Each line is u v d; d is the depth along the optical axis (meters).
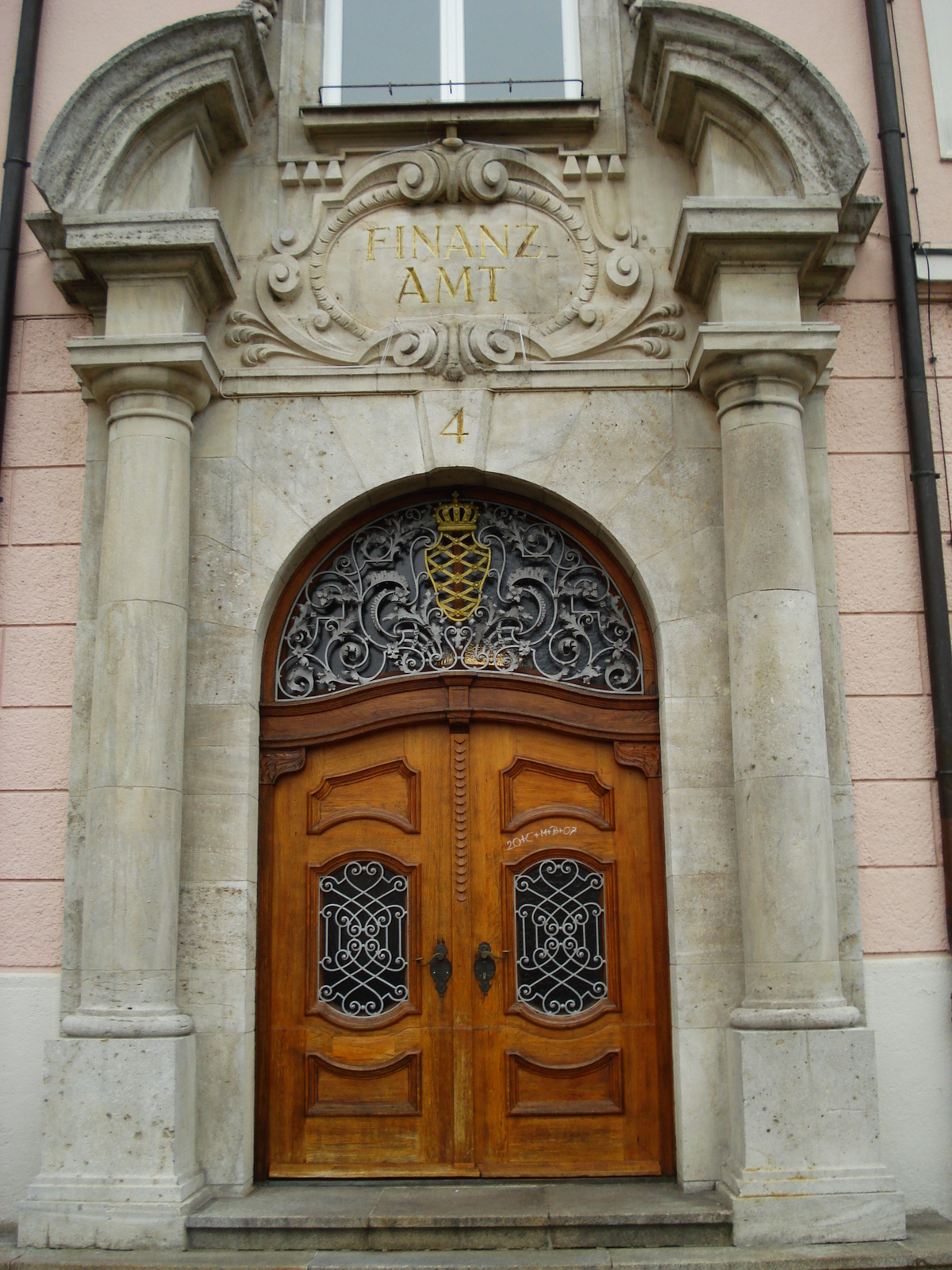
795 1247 4.27
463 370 5.39
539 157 5.65
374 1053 5.08
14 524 5.34
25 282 5.58
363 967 5.17
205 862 4.96
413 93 5.87
